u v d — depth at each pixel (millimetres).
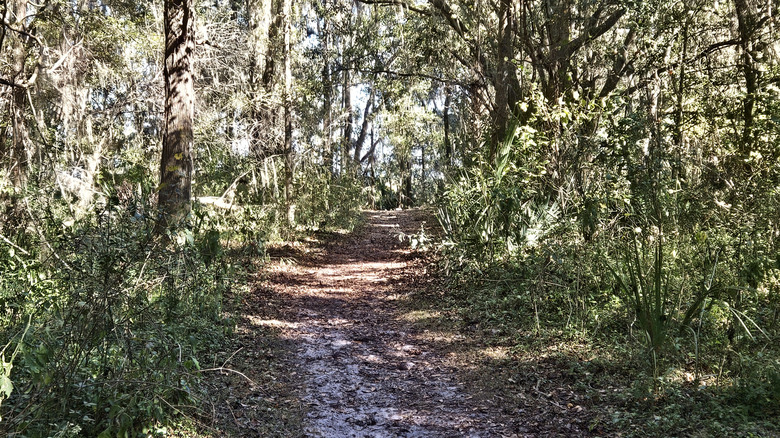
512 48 13773
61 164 12977
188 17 12453
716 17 13383
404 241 19672
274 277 12109
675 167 10023
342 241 19812
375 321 9086
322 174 20719
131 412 4184
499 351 7074
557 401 5445
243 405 5383
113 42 15859
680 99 11914
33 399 3902
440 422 5199
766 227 8555
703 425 4621
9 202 9586
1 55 12336
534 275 8891
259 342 7527
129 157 16641
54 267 6352
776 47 12602
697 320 6586
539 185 11102
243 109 17375
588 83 14492
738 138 10945
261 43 17250
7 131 12766
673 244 8523
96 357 4582
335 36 21812
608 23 13516
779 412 4766
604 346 6672
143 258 5020
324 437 4887
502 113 13531
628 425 4742
